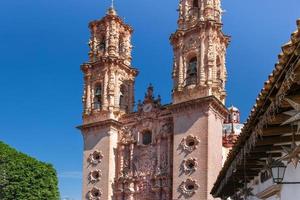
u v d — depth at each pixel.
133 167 55.19
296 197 12.73
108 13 63.44
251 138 13.35
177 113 51.16
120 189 55.03
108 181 55.19
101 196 55.06
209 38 52.34
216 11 54.88
